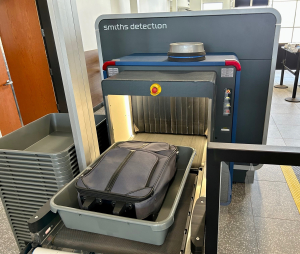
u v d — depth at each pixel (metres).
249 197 2.21
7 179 1.39
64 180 1.29
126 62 1.77
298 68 4.87
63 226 1.05
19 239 1.59
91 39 5.01
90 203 0.96
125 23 2.08
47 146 1.59
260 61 1.96
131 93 1.44
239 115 2.14
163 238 0.89
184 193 1.18
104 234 0.96
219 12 1.90
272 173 2.54
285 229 1.88
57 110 4.30
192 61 1.69
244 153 0.63
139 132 2.10
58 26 1.03
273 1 8.45
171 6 11.31
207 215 0.74
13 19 3.80
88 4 4.83
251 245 1.75
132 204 0.94
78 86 1.18
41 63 4.00
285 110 4.46
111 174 1.01
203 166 1.39
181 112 1.96
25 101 4.29
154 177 1.02
